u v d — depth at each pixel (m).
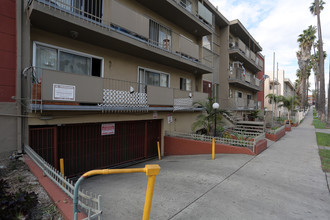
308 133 16.05
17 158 5.27
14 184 3.78
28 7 5.61
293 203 4.13
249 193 4.57
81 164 7.15
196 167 6.89
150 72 10.52
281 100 26.31
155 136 10.52
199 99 12.17
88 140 7.38
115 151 8.38
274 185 5.11
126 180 6.08
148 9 9.98
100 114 7.42
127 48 8.32
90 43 7.67
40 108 5.21
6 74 5.45
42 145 6.07
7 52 5.48
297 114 27.27
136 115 8.95
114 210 3.67
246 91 23.16
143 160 9.54
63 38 6.88
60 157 6.54
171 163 8.17
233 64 18.20
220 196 4.37
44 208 2.98
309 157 8.06
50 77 5.30
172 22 11.55
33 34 6.18
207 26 12.69
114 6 7.28
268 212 3.72
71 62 7.20
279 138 13.05
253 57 21.95
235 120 15.41
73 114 6.57
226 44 17.56
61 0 6.41
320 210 3.87
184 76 12.98
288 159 7.73
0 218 2.31
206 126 11.13
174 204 3.95
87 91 6.12
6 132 5.35
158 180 5.52
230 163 7.14
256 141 9.30
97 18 7.15
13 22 5.60
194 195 4.41
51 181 3.82
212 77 16.52
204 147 9.24
